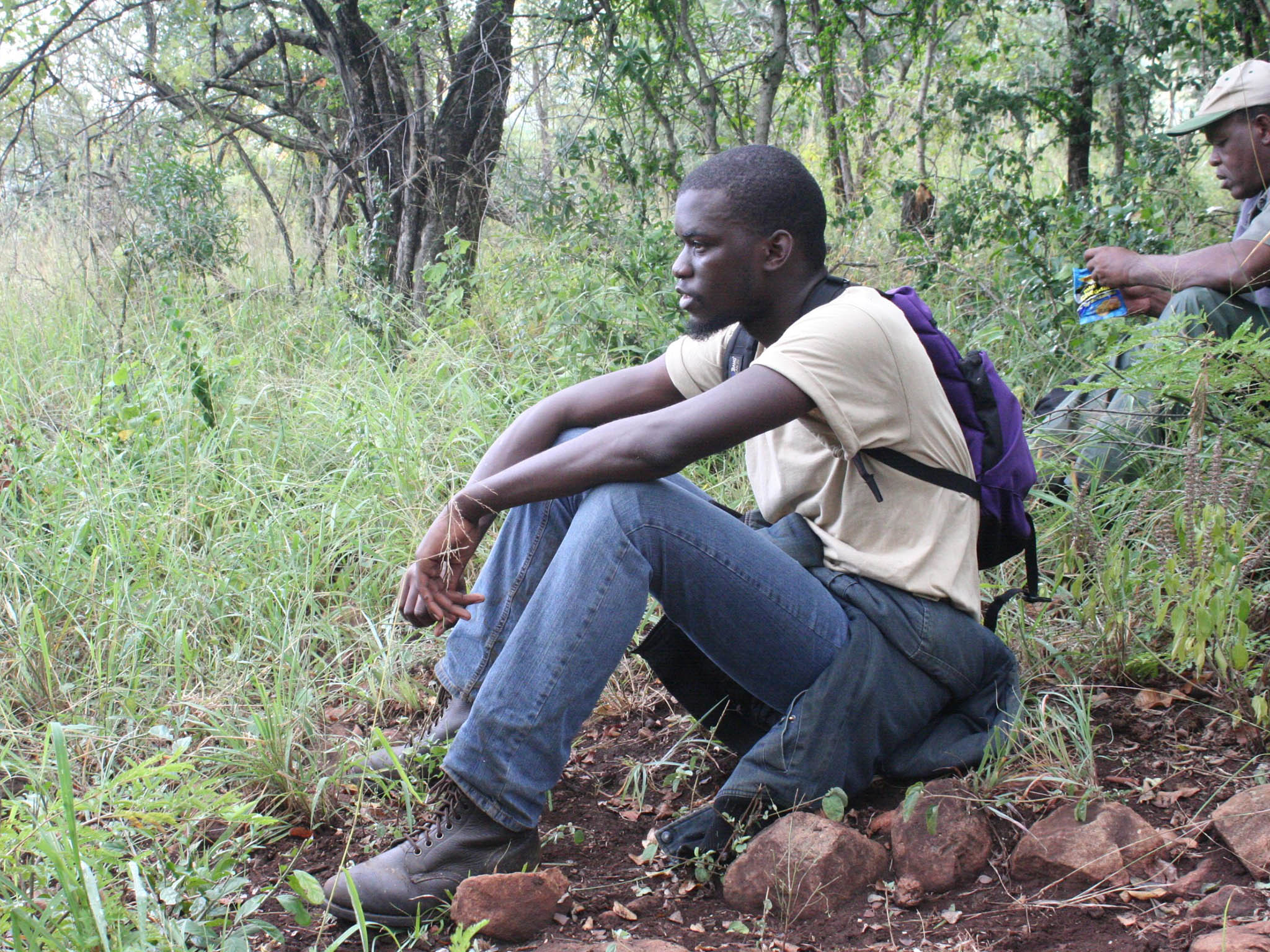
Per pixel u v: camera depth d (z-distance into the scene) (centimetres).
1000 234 486
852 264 489
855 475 210
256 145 853
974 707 224
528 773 198
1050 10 661
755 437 227
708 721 235
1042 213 479
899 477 209
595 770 253
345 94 598
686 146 591
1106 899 187
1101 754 231
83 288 584
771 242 210
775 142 685
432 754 215
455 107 580
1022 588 251
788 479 222
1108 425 312
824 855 195
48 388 468
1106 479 310
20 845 171
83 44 635
